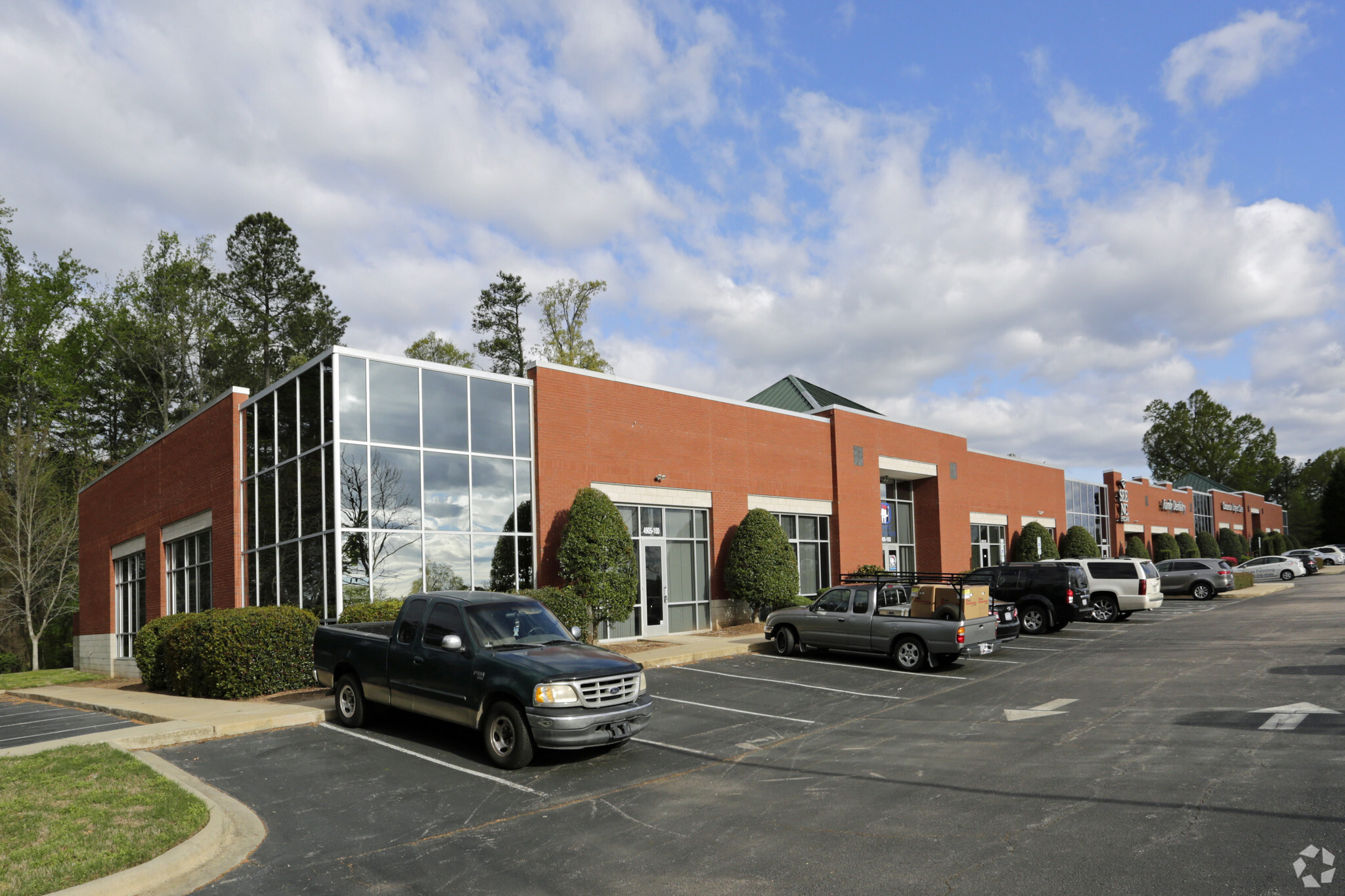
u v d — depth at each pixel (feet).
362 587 53.31
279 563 59.57
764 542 77.97
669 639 70.69
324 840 22.29
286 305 157.28
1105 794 24.23
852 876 18.78
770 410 87.51
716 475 80.33
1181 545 193.26
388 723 37.24
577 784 27.50
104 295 144.05
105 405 152.46
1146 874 18.08
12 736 38.81
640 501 73.00
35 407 139.74
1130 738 31.24
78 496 112.37
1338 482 281.13
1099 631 75.20
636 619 71.36
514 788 27.09
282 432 60.29
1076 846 20.06
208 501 69.67
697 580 77.97
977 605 54.49
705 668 54.70
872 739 33.58
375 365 56.08
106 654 92.99
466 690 31.12
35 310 137.69
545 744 28.60
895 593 55.83
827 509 93.66
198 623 47.91
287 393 59.93
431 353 179.11
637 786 27.25
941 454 114.11
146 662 59.11
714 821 23.32
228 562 65.26
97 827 22.13
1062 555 147.54
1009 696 42.45
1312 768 25.86
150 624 60.34
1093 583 85.10
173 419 149.48
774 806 24.57
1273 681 41.98
